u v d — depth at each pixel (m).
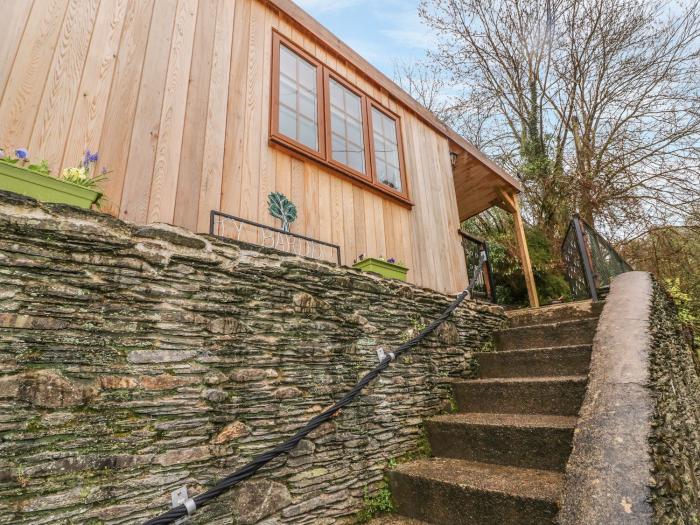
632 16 8.97
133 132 2.04
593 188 8.95
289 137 2.81
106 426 1.22
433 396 2.60
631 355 2.02
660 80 9.03
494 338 3.49
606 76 9.55
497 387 2.56
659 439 1.48
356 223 3.15
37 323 1.16
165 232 1.53
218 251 1.68
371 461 2.03
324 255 2.81
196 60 2.42
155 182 2.06
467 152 5.06
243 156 2.49
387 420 2.21
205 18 2.55
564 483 1.41
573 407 2.25
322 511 1.73
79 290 1.27
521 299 7.82
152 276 1.45
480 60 10.66
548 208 9.55
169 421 1.36
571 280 5.05
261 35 2.86
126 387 1.29
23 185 1.35
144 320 1.39
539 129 10.38
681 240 9.12
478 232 9.22
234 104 2.54
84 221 1.33
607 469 1.37
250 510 1.49
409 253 3.60
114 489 1.20
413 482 1.93
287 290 1.89
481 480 1.80
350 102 3.47
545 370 2.78
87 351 1.24
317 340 1.95
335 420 1.92
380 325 2.38
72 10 1.99
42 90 1.82
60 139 1.81
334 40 3.38
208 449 1.43
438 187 4.30
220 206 2.29
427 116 4.40
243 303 1.70
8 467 1.04
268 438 1.62
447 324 2.99
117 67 2.07
